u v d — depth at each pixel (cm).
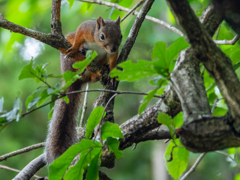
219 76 372
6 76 1927
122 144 578
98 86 1908
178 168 670
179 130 387
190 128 379
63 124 868
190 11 356
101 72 732
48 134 836
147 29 1909
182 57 450
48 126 864
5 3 967
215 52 368
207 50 368
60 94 467
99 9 1773
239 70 1031
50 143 798
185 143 390
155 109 558
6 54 1677
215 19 460
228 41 651
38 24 1755
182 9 354
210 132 370
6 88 1881
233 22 357
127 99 2306
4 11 972
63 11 1398
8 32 1154
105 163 593
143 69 403
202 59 377
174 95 496
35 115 2031
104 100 661
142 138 632
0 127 415
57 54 1964
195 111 388
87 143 482
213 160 1920
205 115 381
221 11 362
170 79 414
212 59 370
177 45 396
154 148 2153
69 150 481
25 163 1922
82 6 1013
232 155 890
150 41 1800
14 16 965
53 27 674
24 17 973
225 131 364
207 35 366
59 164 494
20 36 938
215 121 373
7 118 417
